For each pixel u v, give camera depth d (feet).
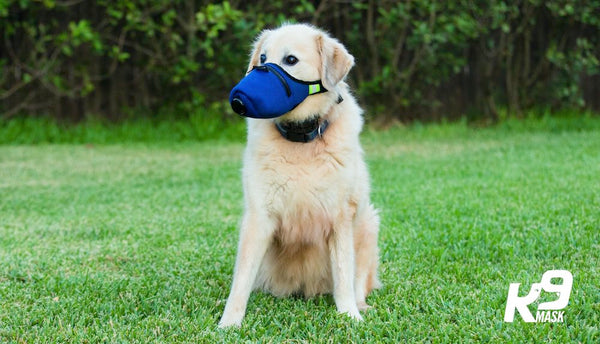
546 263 12.42
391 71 37.58
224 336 9.05
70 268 12.69
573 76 39.14
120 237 15.20
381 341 8.87
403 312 10.10
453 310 9.98
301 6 35.70
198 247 14.28
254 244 10.11
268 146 9.99
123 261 13.26
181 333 9.17
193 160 28.07
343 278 10.32
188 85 36.70
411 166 25.18
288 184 9.95
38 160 27.99
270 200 10.05
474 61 41.19
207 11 32.35
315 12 36.63
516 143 31.40
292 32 10.28
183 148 32.01
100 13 36.04
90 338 8.95
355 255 11.07
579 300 10.20
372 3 37.37
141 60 36.68
